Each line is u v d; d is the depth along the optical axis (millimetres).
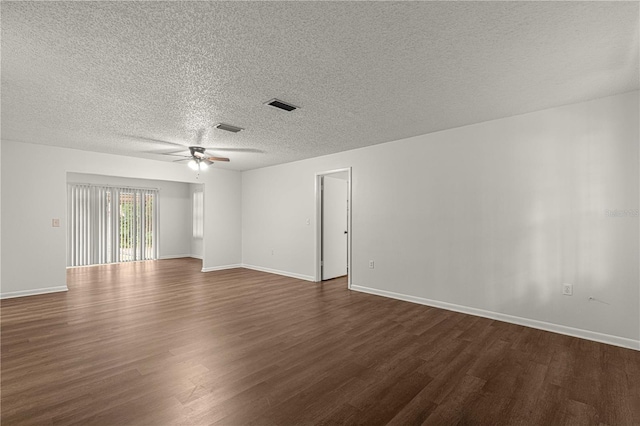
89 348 2895
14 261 4758
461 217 4039
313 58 2311
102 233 8031
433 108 3369
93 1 1661
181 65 2395
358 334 3279
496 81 2719
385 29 1961
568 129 3271
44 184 4996
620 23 1894
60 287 5129
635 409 2010
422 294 4418
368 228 5074
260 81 2682
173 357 2725
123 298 4707
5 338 3121
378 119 3723
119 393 2158
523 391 2213
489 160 3805
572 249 3244
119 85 2736
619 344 2979
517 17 1844
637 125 2914
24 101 3100
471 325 3543
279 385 2283
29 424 1827
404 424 1869
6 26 1881
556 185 3342
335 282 5938
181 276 6473
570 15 1825
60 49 2152
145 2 1681
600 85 2805
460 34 2020
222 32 1975
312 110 3400
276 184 6816
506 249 3674
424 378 2389
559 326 3312
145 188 8773
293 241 6441
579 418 1923
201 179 7012
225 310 4121
